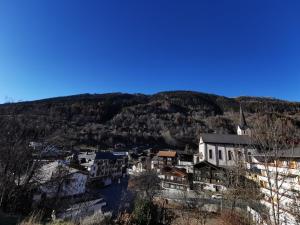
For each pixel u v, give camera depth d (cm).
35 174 2025
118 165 7850
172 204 3466
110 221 1794
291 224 1159
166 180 4728
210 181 4450
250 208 1959
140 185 4272
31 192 2012
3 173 1670
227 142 6044
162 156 8119
